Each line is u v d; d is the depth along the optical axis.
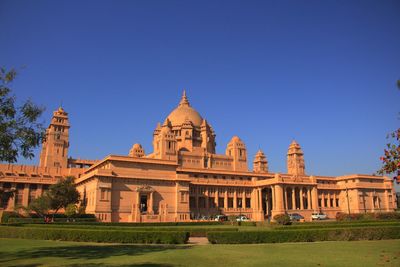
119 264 24.44
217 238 39.81
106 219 89.00
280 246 36.06
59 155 130.12
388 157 25.62
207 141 152.62
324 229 43.09
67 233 42.06
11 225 53.25
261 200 130.75
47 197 85.31
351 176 153.12
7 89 28.23
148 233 39.75
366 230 44.41
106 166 99.44
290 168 162.62
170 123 147.50
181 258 27.20
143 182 98.75
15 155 28.27
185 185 105.50
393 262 25.52
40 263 25.05
